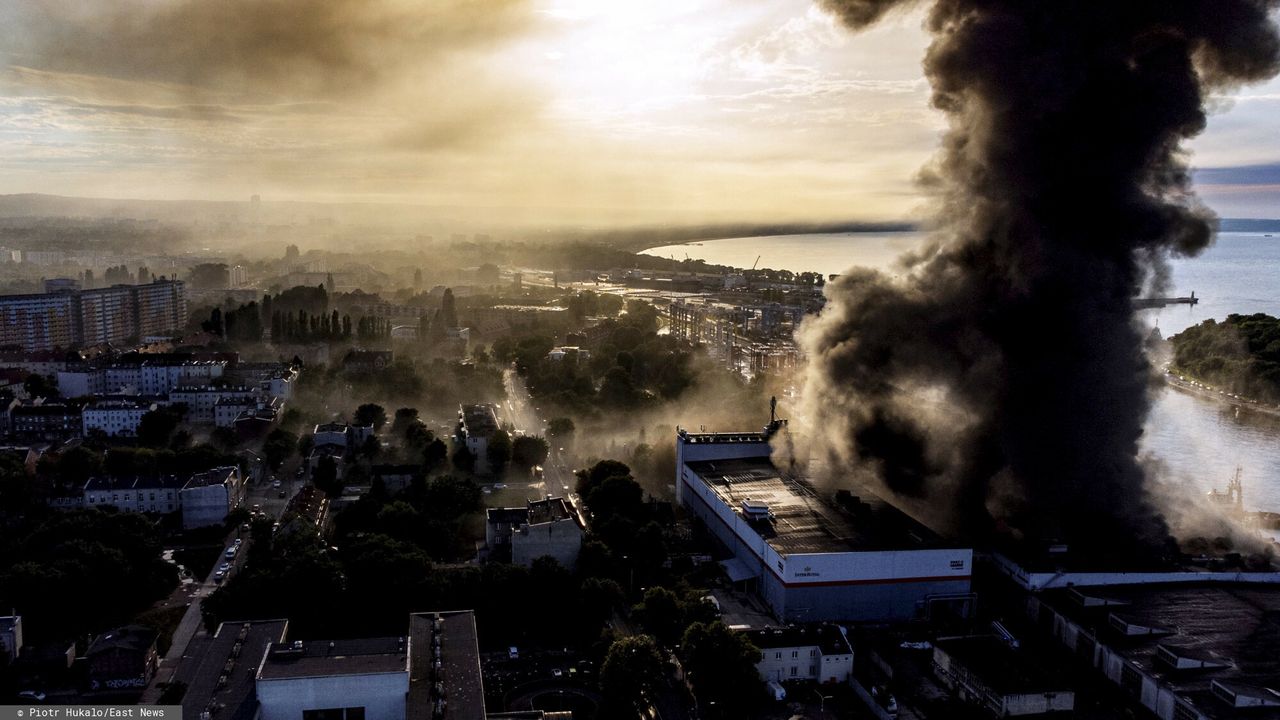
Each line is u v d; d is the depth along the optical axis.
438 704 186.62
